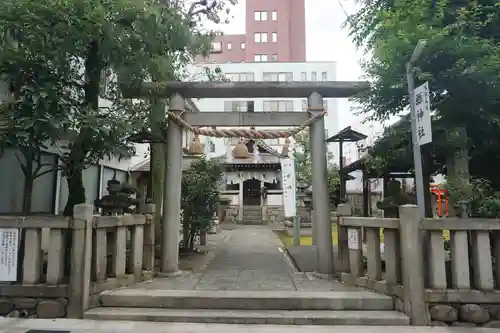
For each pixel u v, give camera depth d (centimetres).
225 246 1100
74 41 493
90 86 566
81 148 525
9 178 659
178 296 495
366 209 1022
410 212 464
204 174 935
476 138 576
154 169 868
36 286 470
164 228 661
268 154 2198
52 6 452
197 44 730
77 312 464
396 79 555
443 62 496
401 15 524
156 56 616
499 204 467
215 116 697
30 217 479
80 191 581
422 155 622
